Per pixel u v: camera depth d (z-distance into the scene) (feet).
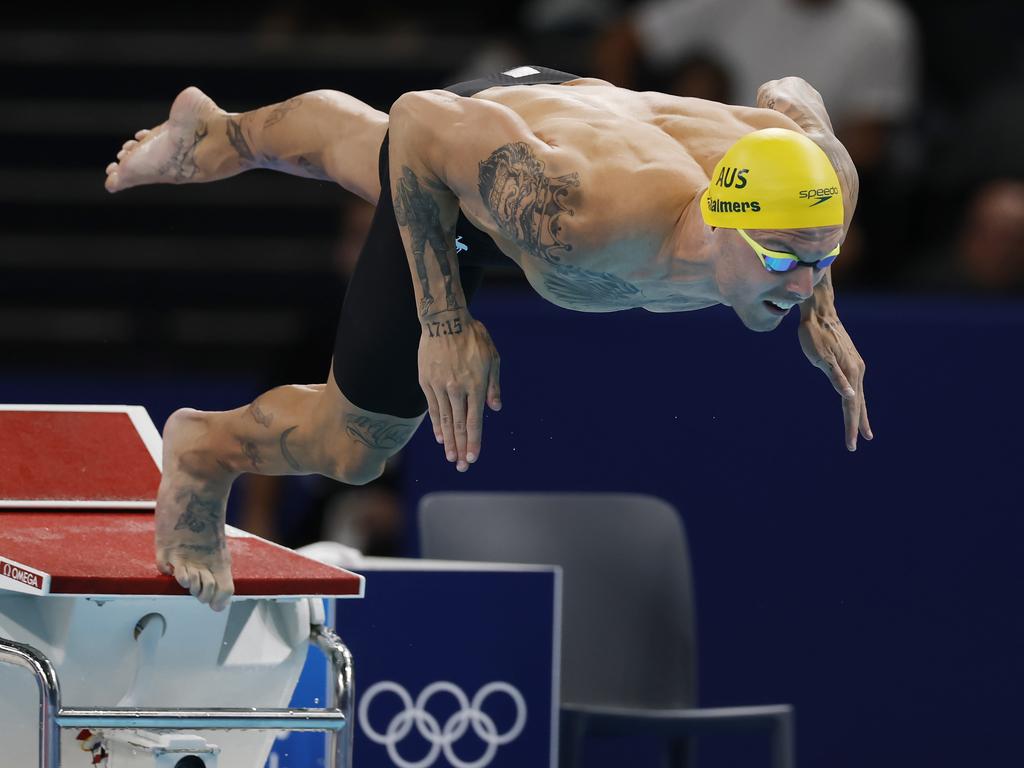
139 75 117.19
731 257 35.96
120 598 45.91
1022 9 107.96
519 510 69.62
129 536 49.57
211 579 45.11
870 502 80.33
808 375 80.07
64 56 117.29
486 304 81.76
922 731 80.48
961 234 93.35
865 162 97.71
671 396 80.74
